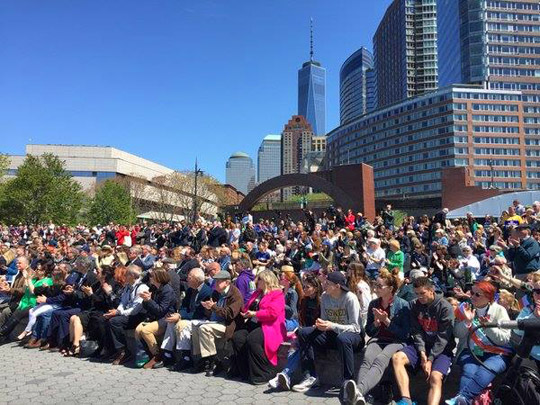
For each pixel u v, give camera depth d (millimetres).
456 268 11688
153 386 6305
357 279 7711
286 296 8633
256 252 16375
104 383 6469
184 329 7219
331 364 6266
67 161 99812
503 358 4914
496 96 119688
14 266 14172
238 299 7070
